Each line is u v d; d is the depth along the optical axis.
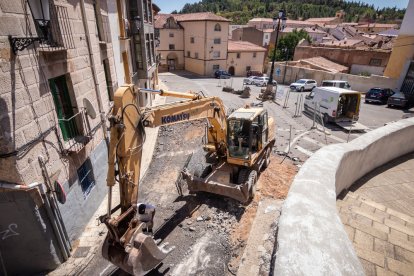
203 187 9.22
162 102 24.97
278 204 8.80
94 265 7.11
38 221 6.33
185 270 6.77
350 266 1.56
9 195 5.89
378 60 34.41
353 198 4.79
